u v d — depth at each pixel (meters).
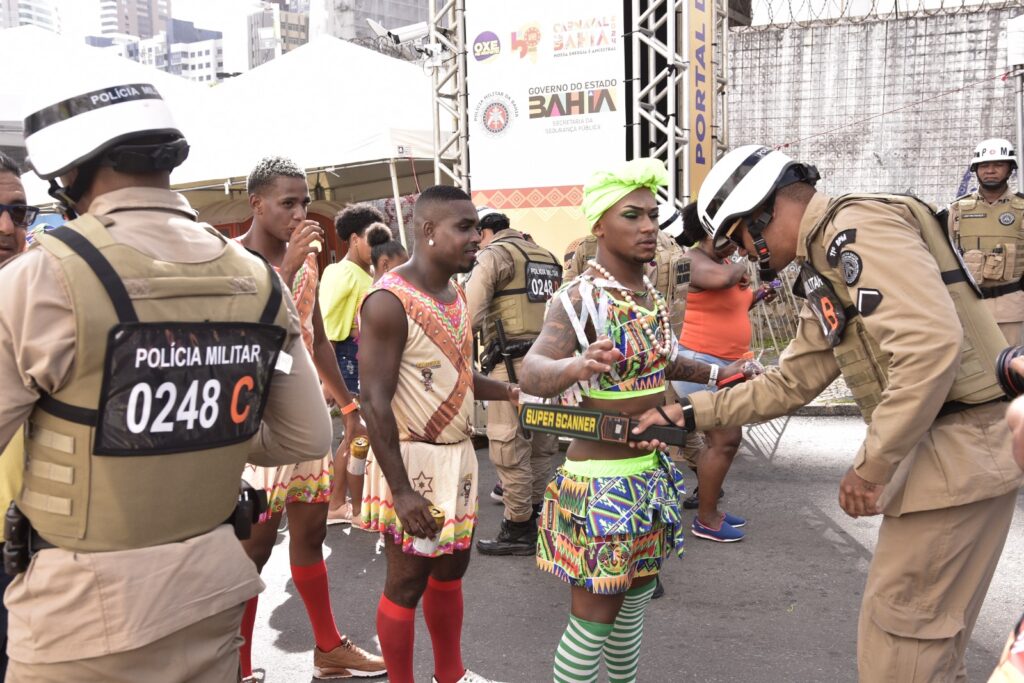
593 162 6.94
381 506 2.83
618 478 2.47
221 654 1.76
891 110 10.36
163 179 1.76
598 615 2.51
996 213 6.25
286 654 3.64
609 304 2.45
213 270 1.73
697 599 4.09
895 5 10.27
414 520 2.68
